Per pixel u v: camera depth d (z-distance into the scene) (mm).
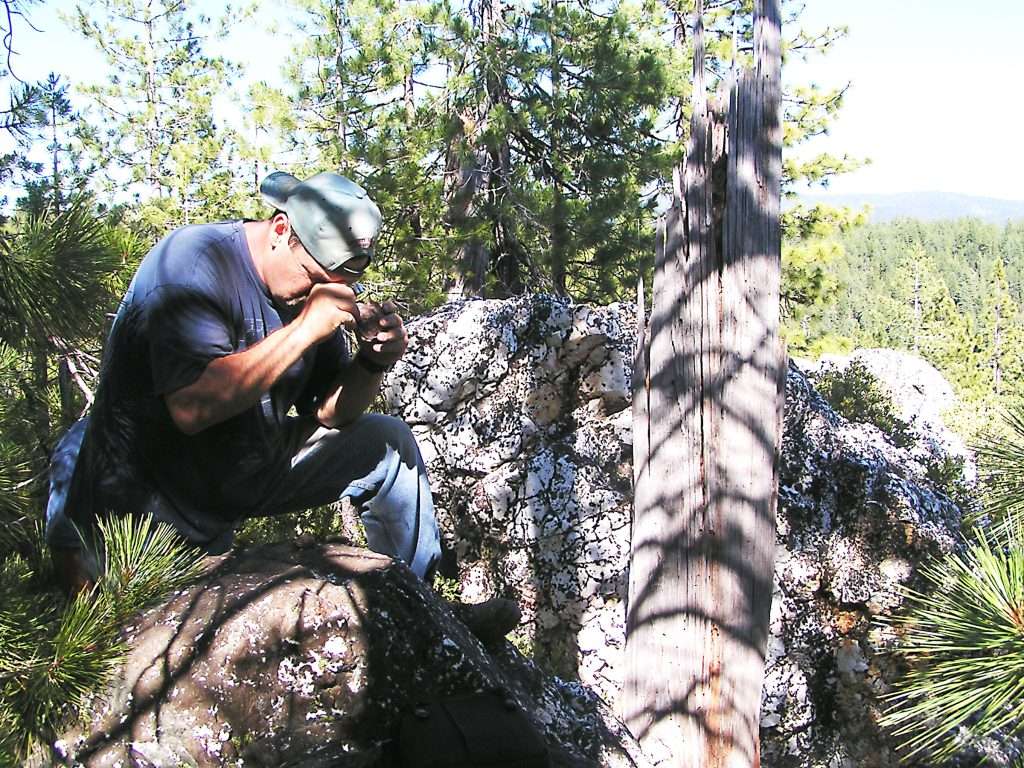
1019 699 2268
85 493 3041
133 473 3021
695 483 4945
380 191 14211
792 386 6492
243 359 2832
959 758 4910
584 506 6234
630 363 6547
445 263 14789
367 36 15570
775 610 5945
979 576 2391
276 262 3006
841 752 5957
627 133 15977
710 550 4930
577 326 6547
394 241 14766
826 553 6203
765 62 4836
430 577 3561
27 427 3982
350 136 15977
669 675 5008
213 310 2893
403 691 2873
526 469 6398
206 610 2883
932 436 10414
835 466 6379
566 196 16047
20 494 2982
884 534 6254
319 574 3012
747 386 4887
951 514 6652
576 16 15859
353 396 3355
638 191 16219
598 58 15727
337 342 3387
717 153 4914
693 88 4961
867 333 65938
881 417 10641
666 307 5020
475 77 15445
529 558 6297
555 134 16125
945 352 52594
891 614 6082
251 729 2762
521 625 6262
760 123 4832
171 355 2836
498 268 16344
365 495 3484
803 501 6242
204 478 3076
